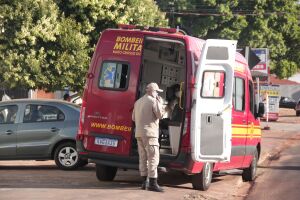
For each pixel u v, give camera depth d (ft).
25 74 78.74
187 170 41.96
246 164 52.75
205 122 41.47
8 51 78.28
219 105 41.42
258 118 55.77
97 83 43.60
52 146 55.67
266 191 48.39
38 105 56.65
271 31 194.18
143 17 90.53
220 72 41.55
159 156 42.01
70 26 81.25
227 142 41.57
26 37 77.82
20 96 111.14
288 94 275.59
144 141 40.88
